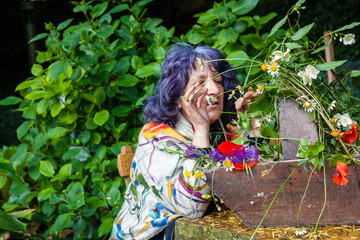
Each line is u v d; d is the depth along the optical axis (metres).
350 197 1.32
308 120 1.36
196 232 1.42
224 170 1.34
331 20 5.00
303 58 1.51
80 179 2.62
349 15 4.94
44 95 2.53
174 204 1.54
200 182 1.49
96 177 2.51
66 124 2.74
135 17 2.74
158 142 1.69
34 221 2.95
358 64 5.41
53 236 2.79
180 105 1.76
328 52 2.33
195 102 1.60
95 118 2.50
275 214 1.33
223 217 1.51
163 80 1.79
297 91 1.38
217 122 1.95
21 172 2.76
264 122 1.43
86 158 2.60
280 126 1.37
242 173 1.33
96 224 2.86
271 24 3.29
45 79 2.57
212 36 2.60
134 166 1.82
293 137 1.36
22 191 2.71
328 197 1.32
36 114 2.78
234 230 1.33
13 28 9.30
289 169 1.32
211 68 1.77
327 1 5.06
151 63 2.48
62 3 4.73
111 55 2.65
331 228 1.31
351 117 1.46
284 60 1.39
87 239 2.78
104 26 2.68
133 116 2.68
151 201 1.67
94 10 2.69
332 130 1.32
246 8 2.48
